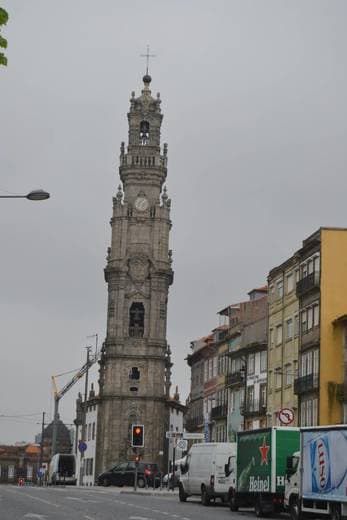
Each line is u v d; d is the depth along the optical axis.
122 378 145.25
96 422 151.62
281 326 92.69
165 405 145.62
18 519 36.03
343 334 78.62
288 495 43.53
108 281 149.12
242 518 44.72
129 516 40.69
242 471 52.78
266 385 96.56
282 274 92.94
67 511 43.53
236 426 106.50
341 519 38.09
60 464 130.00
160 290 147.38
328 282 80.56
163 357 146.00
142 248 148.50
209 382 123.88
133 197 150.00
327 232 81.31
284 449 48.66
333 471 38.81
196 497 77.62
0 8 13.37
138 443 76.00
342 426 38.38
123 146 152.50
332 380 78.69
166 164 152.00
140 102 153.00
